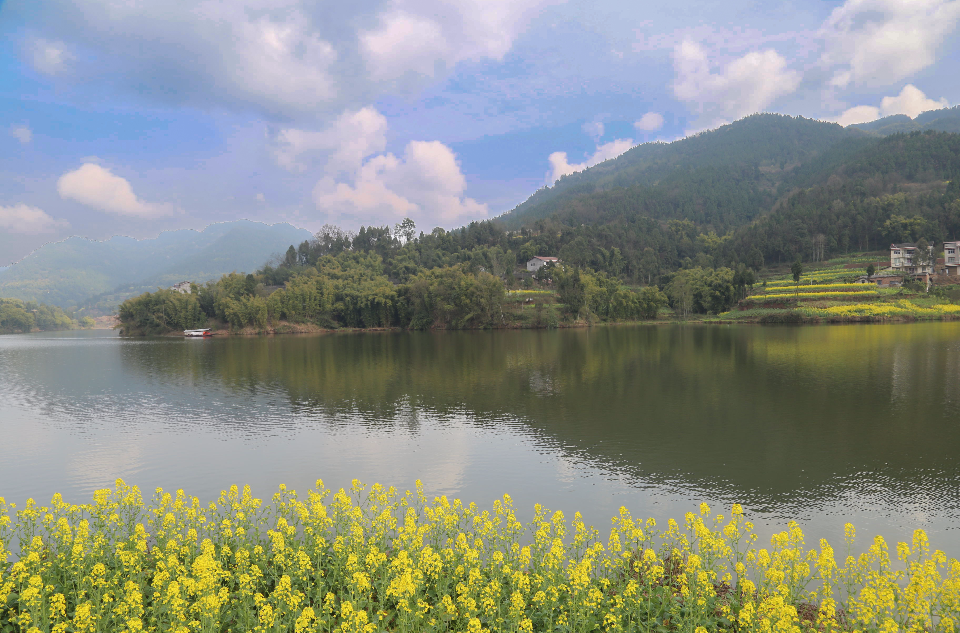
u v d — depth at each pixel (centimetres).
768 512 1916
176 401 4231
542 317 13175
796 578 1105
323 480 2309
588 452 2655
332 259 19188
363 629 895
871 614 907
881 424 3030
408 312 14512
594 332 11344
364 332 14162
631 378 4875
